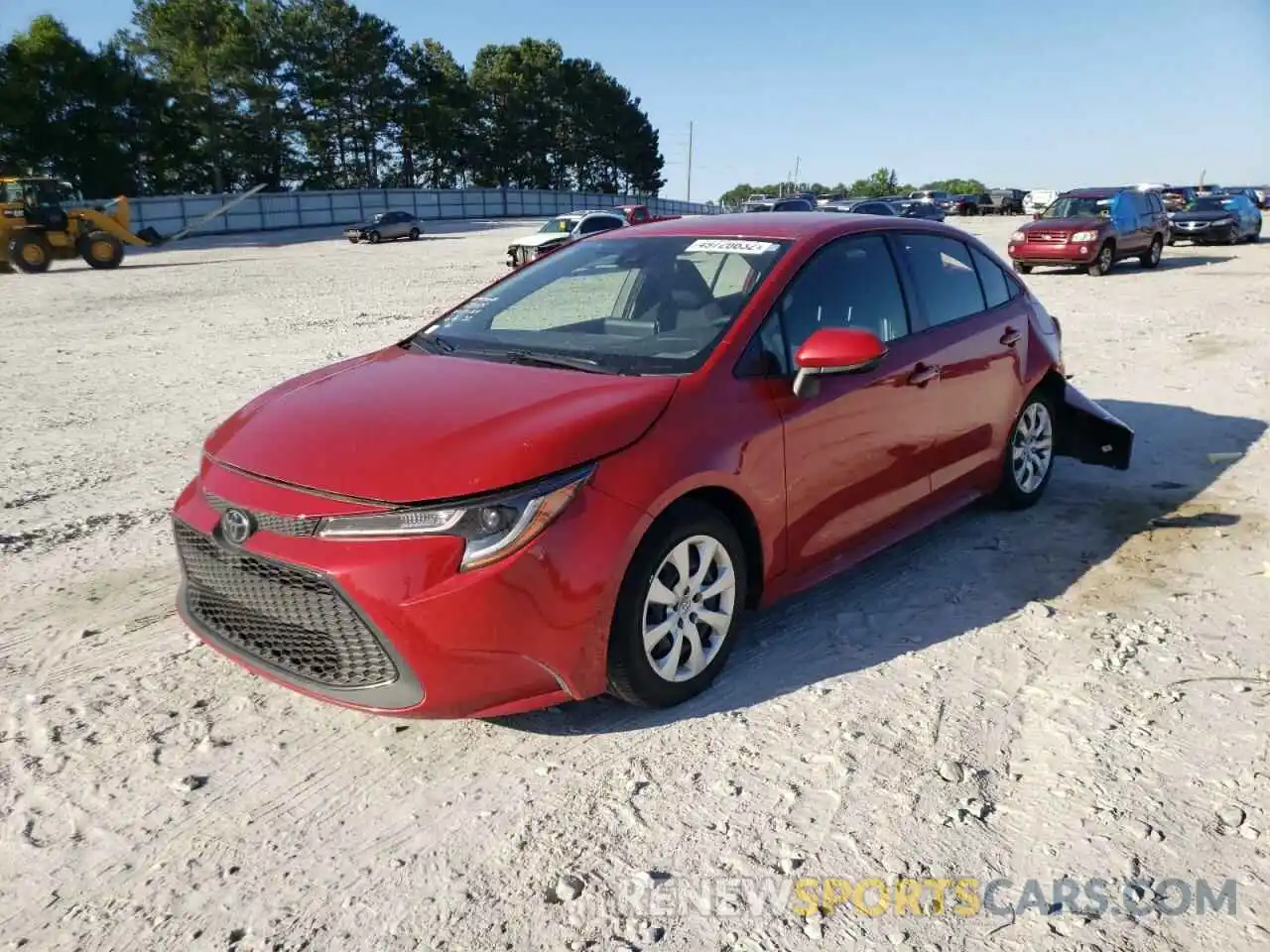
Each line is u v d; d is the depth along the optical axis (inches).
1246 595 166.1
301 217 2503.7
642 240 175.2
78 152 2274.9
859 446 156.7
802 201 1221.7
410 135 3230.8
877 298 168.7
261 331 548.1
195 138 2600.9
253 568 121.3
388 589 111.1
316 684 119.5
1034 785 115.8
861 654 148.5
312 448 124.3
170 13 2536.9
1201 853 103.9
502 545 112.5
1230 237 1048.2
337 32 2876.5
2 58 2160.4
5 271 1217.4
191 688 142.3
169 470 263.4
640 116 4148.6
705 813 112.2
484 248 1529.3
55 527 214.5
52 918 98.3
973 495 194.4
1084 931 93.8
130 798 116.9
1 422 323.9
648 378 136.0
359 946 94.3
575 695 122.4
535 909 98.3
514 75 3553.2
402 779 120.3
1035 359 204.5
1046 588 171.2
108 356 470.0
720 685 140.0
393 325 559.2
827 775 118.4
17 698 139.5
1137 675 140.1
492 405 128.6
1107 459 220.2
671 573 130.2
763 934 94.3
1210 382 334.6
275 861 106.3
